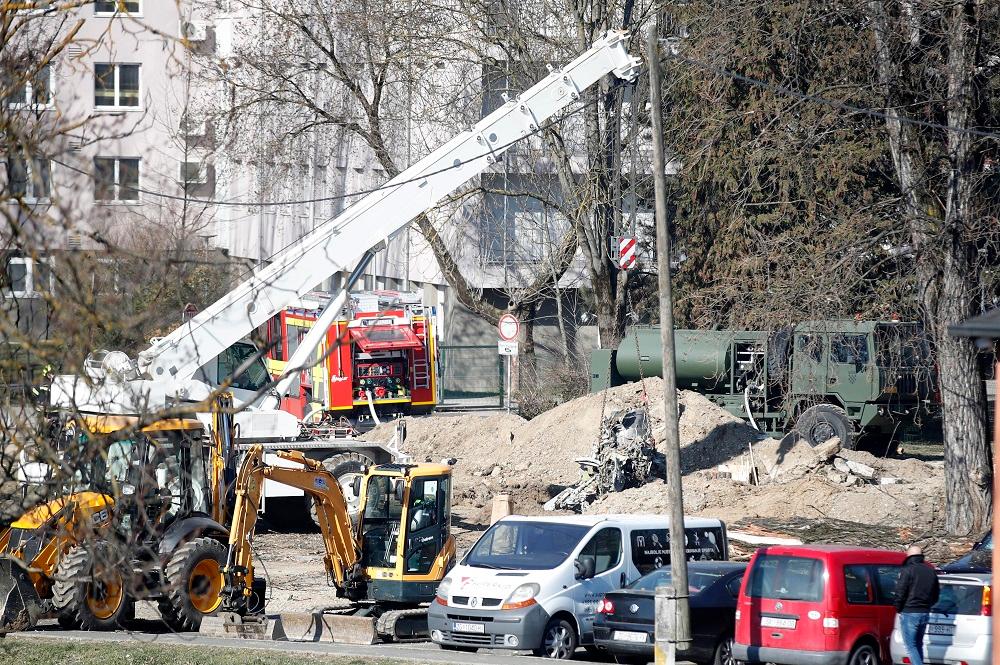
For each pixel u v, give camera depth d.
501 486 122.12
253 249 196.38
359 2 151.00
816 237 99.94
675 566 61.38
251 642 67.50
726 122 131.50
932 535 95.25
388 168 154.50
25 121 33.69
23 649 62.19
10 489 33.69
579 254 186.88
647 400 128.75
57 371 33.00
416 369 148.12
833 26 110.50
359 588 75.44
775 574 61.31
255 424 110.12
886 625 60.75
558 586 67.44
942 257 93.69
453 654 65.25
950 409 96.31
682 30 146.00
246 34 156.62
